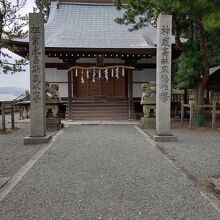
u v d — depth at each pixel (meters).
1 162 7.64
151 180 6.01
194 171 6.80
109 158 8.04
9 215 4.34
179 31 15.80
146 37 22.73
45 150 9.21
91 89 21.70
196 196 5.11
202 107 15.05
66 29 22.83
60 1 26.27
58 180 6.00
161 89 11.11
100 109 19.34
